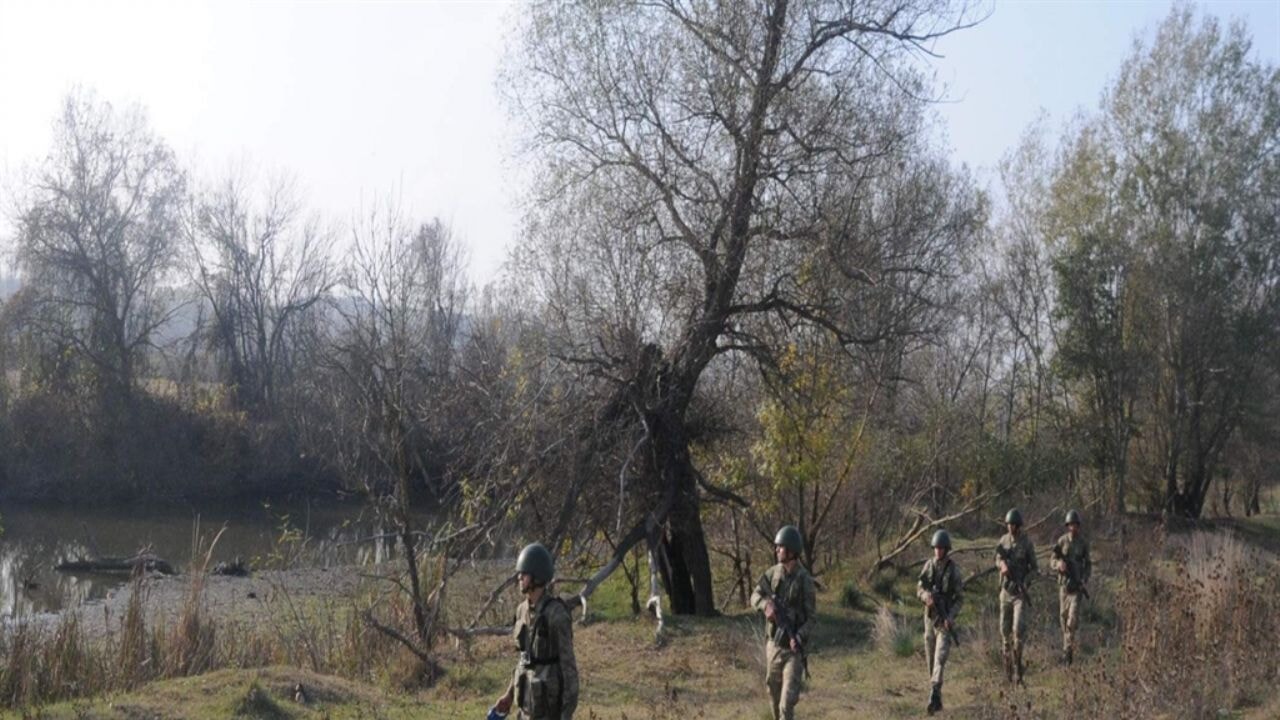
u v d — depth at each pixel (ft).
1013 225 130.11
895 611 60.39
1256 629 41.24
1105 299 126.11
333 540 108.99
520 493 52.80
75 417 151.12
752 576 70.13
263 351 173.37
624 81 55.88
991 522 87.04
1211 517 134.72
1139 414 133.28
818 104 56.18
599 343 54.65
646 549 63.00
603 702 39.04
